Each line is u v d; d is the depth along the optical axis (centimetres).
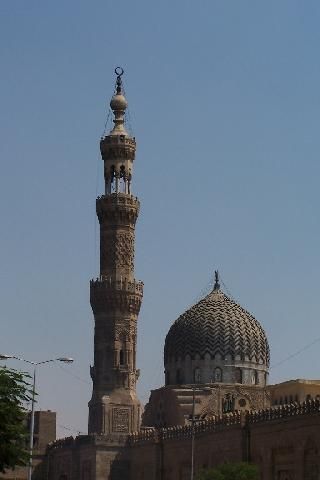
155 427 16200
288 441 11012
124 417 15288
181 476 13638
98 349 15500
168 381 16500
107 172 16038
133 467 15038
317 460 10350
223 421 12588
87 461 15325
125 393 15362
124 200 15738
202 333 16200
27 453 6969
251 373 16212
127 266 15688
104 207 15750
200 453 13088
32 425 8625
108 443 15112
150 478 14400
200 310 16550
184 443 13638
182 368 16262
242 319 16475
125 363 15438
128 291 15488
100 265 15762
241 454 11931
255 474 10850
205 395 15738
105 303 15475
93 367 15575
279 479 11162
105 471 15000
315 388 15100
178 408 15738
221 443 12525
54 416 17725
